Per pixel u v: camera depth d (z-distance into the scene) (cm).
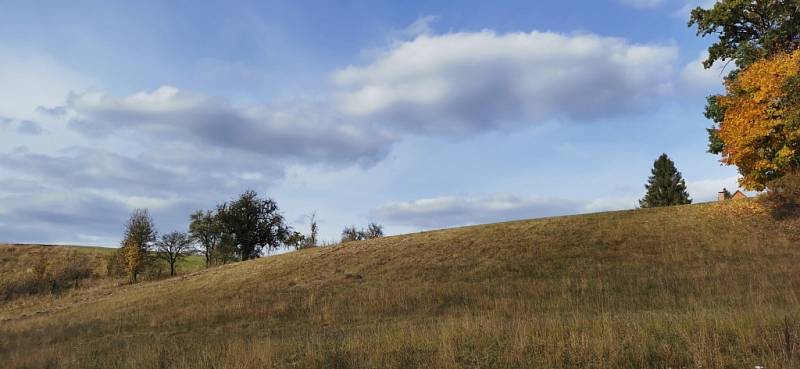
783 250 2864
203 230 7706
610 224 3934
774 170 2884
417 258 3734
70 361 1568
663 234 3509
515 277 2944
